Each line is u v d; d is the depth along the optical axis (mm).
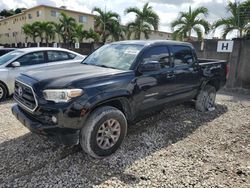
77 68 4145
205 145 4191
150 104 4344
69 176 3164
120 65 4211
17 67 7066
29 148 3875
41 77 3590
